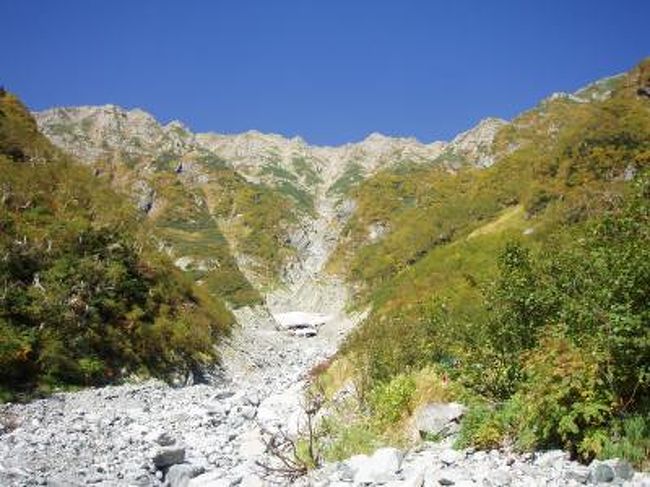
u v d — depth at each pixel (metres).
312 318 101.56
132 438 16.78
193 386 34.16
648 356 9.02
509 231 48.84
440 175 183.25
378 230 149.38
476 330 13.91
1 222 35.75
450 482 8.18
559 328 10.39
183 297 48.88
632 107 61.16
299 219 193.38
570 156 58.62
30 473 12.79
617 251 10.52
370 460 9.82
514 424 9.77
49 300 32.03
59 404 24.94
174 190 186.75
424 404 12.49
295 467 11.66
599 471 7.66
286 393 24.20
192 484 12.55
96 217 46.12
